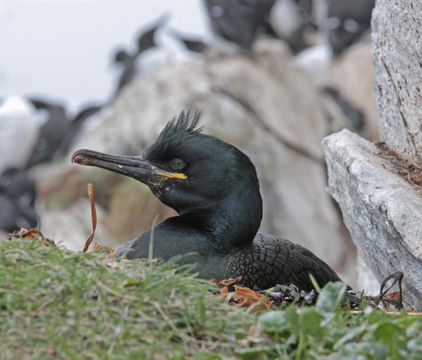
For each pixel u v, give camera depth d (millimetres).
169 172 8289
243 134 22500
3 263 6039
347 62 30125
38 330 5355
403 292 7977
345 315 6402
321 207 22719
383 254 8148
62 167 24625
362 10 30688
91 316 5512
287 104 24375
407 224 7055
